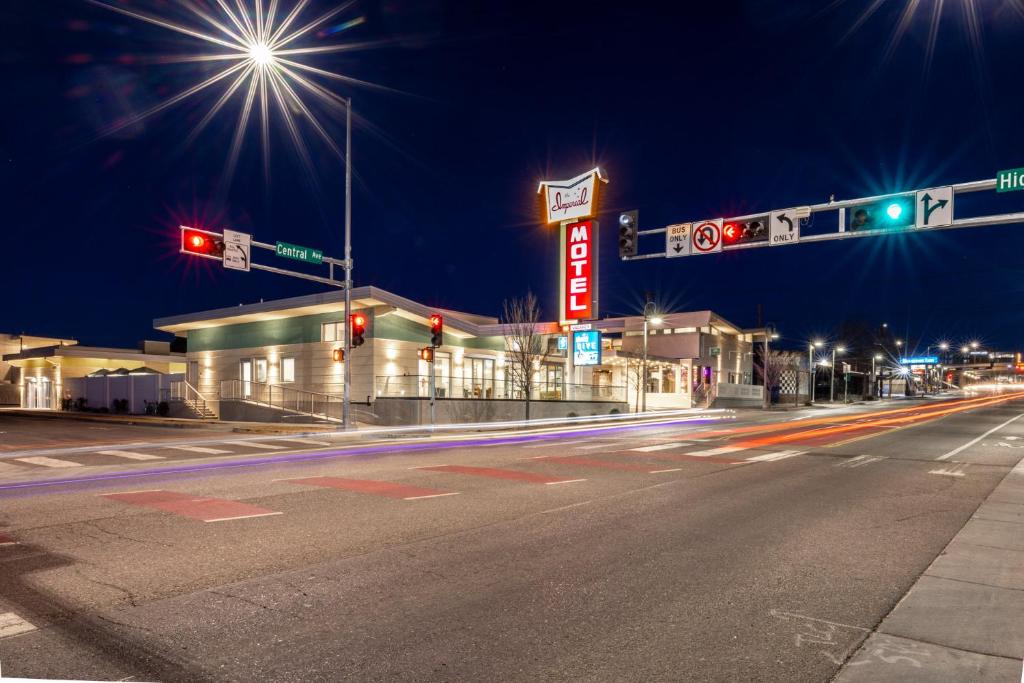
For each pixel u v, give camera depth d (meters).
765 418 40.66
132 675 3.87
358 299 33.28
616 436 24.91
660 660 4.14
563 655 4.21
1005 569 6.28
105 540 7.33
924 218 13.84
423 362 37.34
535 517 8.77
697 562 6.54
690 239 16.72
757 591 5.60
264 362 40.03
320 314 37.09
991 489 11.55
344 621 4.80
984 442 21.56
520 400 36.38
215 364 43.16
